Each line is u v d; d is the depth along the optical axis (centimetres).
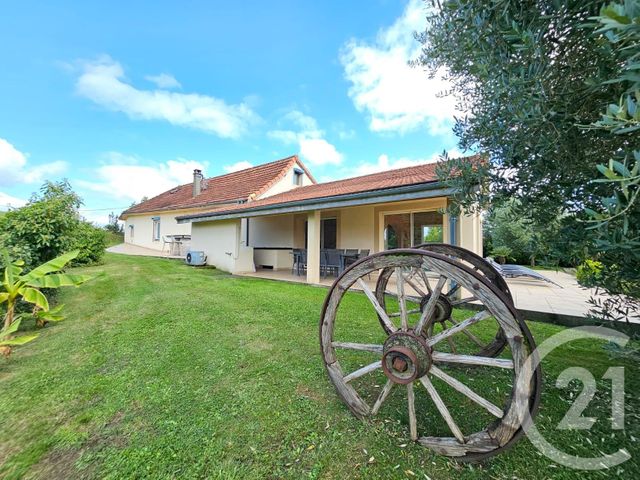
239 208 1034
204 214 1152
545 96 138
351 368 299
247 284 807
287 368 299
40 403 240
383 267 203
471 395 171
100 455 180
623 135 144
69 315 502
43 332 421
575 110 141
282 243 1313
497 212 215
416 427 195
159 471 166
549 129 148
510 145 177
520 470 164
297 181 1694
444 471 164
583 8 123
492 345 302
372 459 174
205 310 522
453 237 634
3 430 207
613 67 122
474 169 215
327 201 690
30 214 552
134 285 760
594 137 148
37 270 429
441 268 179
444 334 184
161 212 2008
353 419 213
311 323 451
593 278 175
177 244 1630
